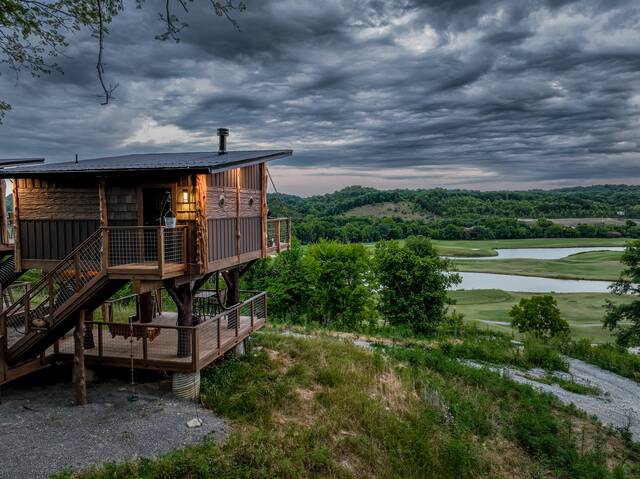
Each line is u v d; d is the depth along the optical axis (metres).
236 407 11.27
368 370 15.77
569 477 11.55
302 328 25.42
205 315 17.09
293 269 38.41
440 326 34.72
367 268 36.69
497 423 14.10
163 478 8.19
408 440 11.05
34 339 10.90
